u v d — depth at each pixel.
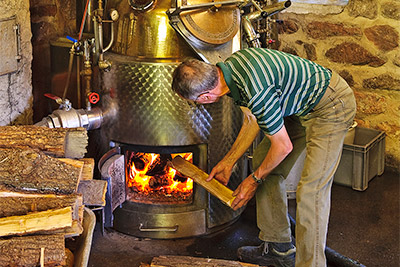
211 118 2.97
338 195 3.62
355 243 3.07
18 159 2.26
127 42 2.96
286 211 2.74
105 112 3.06
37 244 2.08
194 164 3.07
